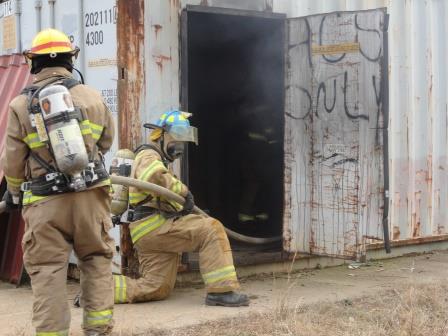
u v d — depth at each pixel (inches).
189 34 304.5
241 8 265.7
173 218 223.8
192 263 255.9
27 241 167.9
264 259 272.2
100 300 173.0
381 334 193.8
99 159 173.8
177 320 205.9
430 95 335.9
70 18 257.1
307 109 265.0
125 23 236.4
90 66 247.9
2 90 297.3
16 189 171.5
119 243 238.2
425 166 335.3
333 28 253.9
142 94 239.9
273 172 303.4
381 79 239.9
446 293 242.4
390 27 317.4
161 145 225.9
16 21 296.7
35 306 166.6
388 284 263.7
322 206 261.7
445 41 340.8
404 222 327.3
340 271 289.4
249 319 207.6
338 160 255.4
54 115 160.7
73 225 168.6
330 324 203.8
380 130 241.6
